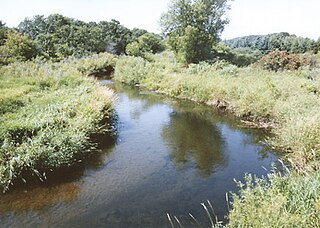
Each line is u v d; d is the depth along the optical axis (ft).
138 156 27.50
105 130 31.24
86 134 27.71
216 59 92.38
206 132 35.37
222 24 102.01
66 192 20.44
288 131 26.50
